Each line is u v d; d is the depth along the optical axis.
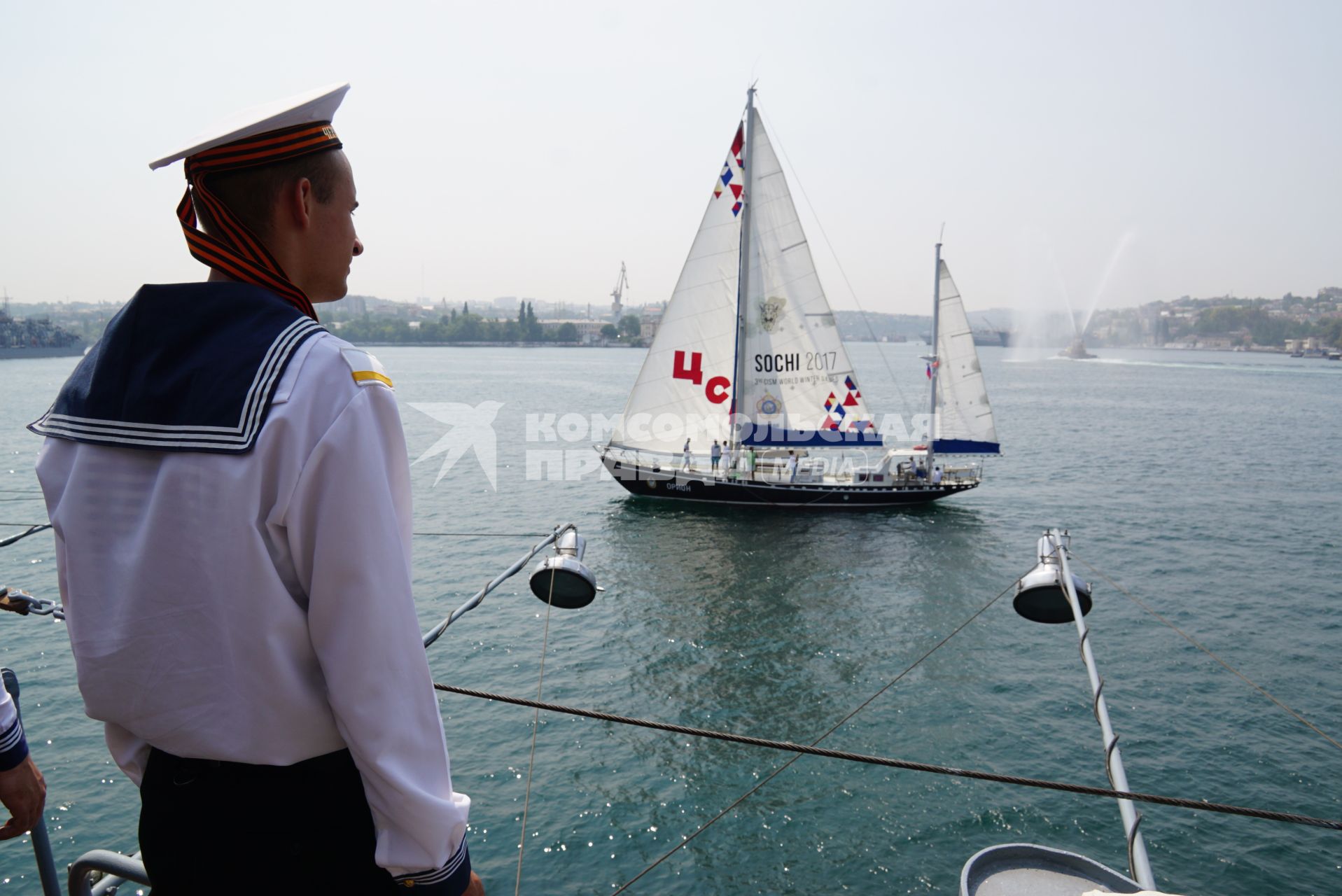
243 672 1.46
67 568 1.55
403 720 1.53
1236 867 17.86
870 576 38.66
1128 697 25.55
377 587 1.48
